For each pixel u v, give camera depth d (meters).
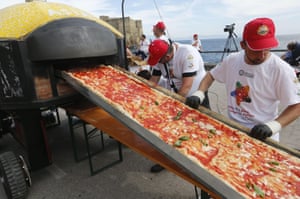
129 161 3.43
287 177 1.44
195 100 2.18
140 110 2.14
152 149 2.00
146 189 2.76
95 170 3.20
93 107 3.07
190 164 1.49
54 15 2.37
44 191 2.79
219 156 1.60
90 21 2.61
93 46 2.50
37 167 3.23
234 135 1.84
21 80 2.24
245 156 1.61
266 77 1.72
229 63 1.99
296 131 3.95
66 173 3.16
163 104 2.30
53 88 2.43
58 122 4.88
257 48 1.54
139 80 2.77
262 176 1.45
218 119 2.06
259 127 1.71
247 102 1.91
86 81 2.46
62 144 4.06
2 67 2.21
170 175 3.03
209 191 1.43
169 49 2.71
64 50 2.28
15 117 3.07
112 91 2.38
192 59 2.63
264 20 1.55
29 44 2.16
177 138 1.78
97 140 4.20
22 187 2.53
